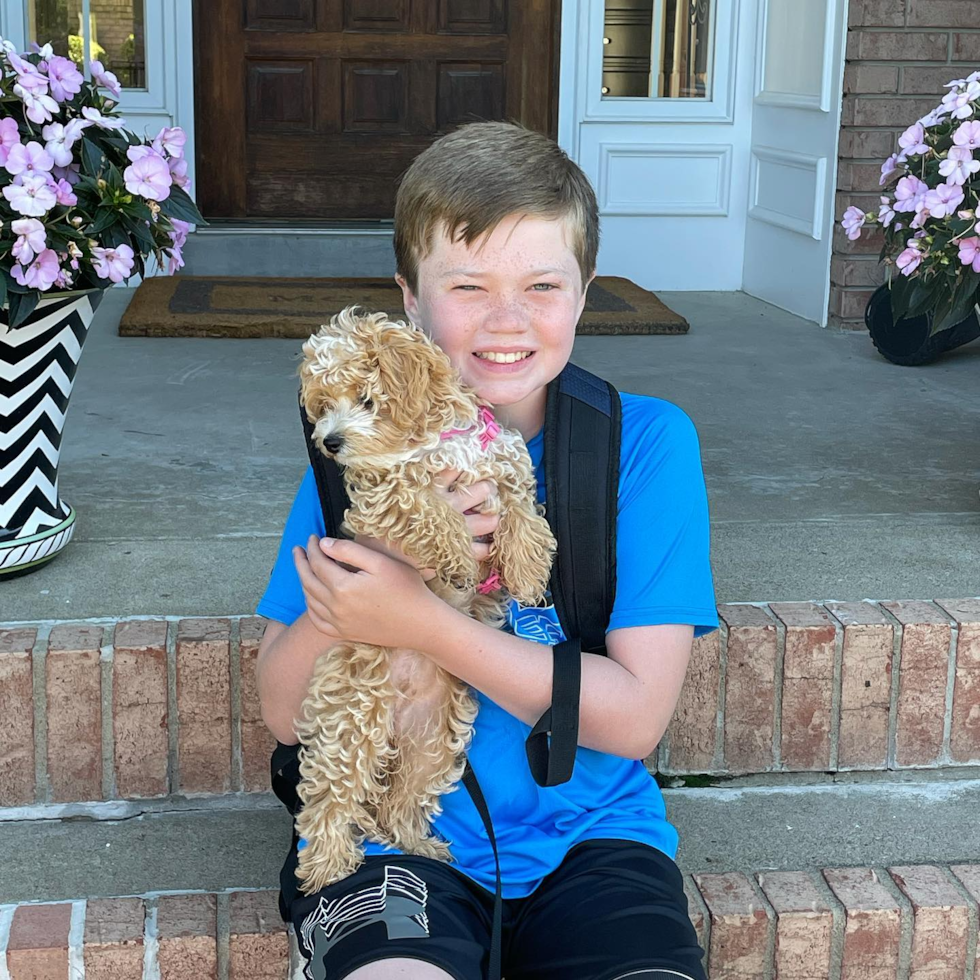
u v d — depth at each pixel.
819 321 5.94
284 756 1.86
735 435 4.05
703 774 2.54
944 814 2.45
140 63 6.46
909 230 3.38
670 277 6.85
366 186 6.91
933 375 4.94
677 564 1.82
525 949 1.68
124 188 2.62
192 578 2.79
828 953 2.14
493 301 1.74
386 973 1.53
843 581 2.83
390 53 6.75
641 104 6.62
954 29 5.45
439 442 1.62
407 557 1.64
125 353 5.02
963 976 2.18
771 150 6.36
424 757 1.75
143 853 2.26
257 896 2.12
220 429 4.02
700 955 1.62
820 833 2.38
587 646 1.83
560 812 1.81
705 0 6.53
